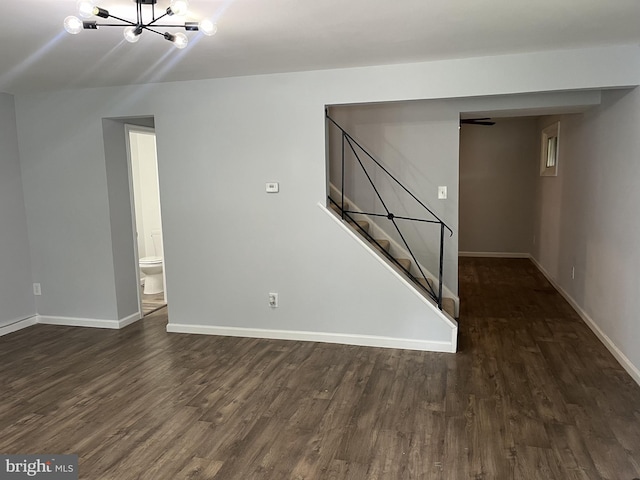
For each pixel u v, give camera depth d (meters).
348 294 4.04
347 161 4.77
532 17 2.52
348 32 2.75
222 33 2.74
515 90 3.37
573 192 5.00
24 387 3.35
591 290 4.32
